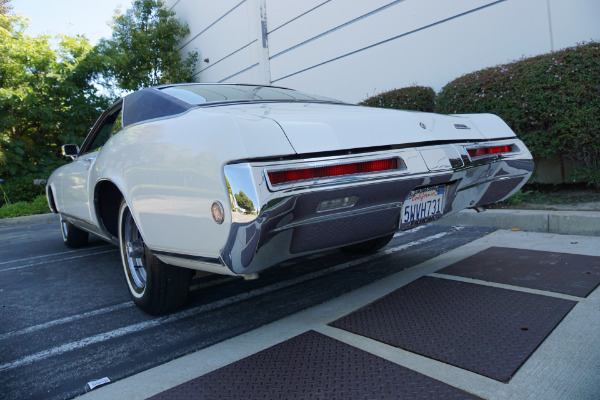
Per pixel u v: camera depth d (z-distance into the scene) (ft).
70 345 6.87
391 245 11.96
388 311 6.92
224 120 5.41
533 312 6.27
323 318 6.97
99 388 5.37
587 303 6.43
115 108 10.02
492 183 8.01
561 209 12.48
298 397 4.69
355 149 5.85
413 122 6.87
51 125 35.17
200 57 43.91
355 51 25.62
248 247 5.08
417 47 21.89
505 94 14.34
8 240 20.40
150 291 7.40
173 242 6.14
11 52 33.76
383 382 4.83
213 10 40.24
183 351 6.22
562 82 13.23
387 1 23.20
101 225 9.66
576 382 4.50
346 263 10.44
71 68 36.09
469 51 19.52
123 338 6.97
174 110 7.32
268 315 7.40
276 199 4.95
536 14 16.90
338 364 5.34
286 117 5.87
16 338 7.38
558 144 13.88
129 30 45.52
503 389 4.48
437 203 7.26
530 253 9.50
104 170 8.21
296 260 11.17
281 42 31.68
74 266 13.01
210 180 5.27
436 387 4.63
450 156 6.86
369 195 5.84
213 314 7.73
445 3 20.26
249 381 5.15
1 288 11.00
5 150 33.81
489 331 5.80
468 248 10.65
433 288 7.80
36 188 34.96
